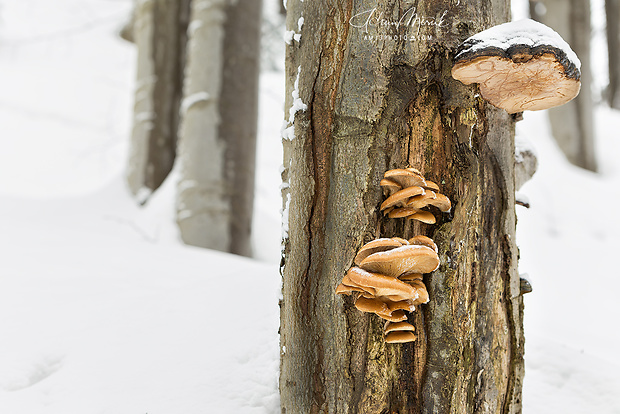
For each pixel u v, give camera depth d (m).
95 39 13.09
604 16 14.55
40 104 10.03
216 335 2.36
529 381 2.45
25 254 3.49
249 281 2.61
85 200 6.06
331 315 1.97
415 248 1.87
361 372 1.95
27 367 2.30
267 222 6.50
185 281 3.11
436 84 1.98
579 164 9.23
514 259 2.04
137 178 6.38
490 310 1.99
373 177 1.96
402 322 1.92
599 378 2.43
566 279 6.20
